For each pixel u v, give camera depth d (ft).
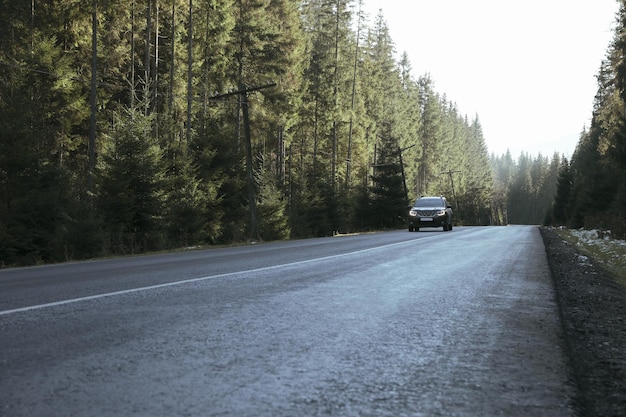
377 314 18.37
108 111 129.29
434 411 9.26
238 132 146.72
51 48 104.06
